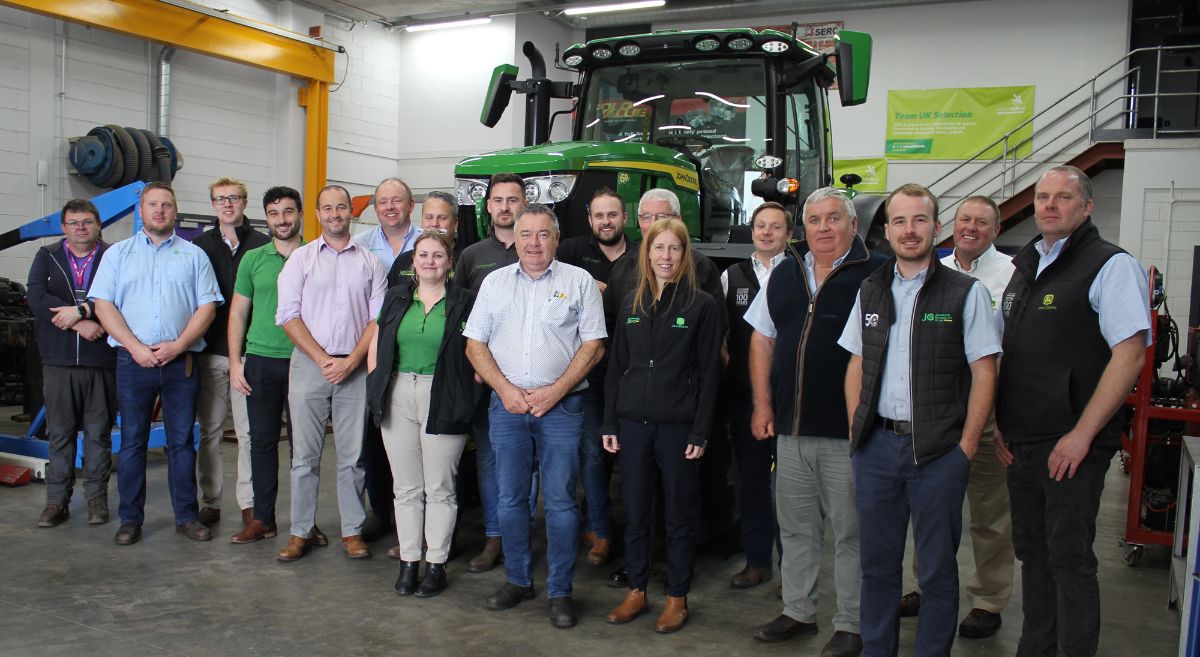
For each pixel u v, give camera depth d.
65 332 4.10
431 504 3.39
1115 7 10.60
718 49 4.88
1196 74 10.70
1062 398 2.46
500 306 3.18
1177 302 8.55
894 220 2.46
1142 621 3.38
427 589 3.37
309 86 10.78
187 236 6.92
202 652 2.80
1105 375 2.38
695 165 4.80
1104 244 2.47
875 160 11.60
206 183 9.98
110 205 5.46
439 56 12.02
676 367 3.02
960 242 3.35
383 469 4.09
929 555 2.46
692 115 5.02
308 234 10.83
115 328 3.83
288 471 5.41
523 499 3.27
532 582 3.40
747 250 4.18
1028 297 2.57
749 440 3.47
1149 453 4.30
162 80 9.36
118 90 9.08
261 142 10.58
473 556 3.88
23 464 4.99
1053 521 2.47
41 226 5.86
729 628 3.14
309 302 3.69
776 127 4.86
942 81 11.31
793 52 4.84
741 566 3.88
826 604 3.45
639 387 3.05
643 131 5.10
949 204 11.33
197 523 4.04
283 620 3.08
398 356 3.40
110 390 4.23
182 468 4.01
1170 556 4.30
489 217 4.42
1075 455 2.39
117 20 8.62
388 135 12.21
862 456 2.57
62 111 8.61
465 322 3.31
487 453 3.69
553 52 12.48
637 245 3.80
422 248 3.34
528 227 3.12
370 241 4.19
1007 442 2.62
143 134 8.73
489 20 11.37
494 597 3.26
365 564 3.73
